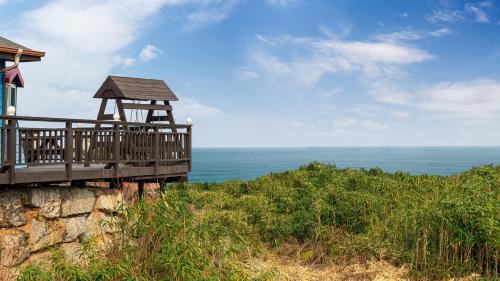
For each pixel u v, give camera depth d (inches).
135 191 601.3
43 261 407.2
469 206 476.4
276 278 478.3
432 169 5792.3
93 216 497.0
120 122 510.6
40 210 440.8
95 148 482.9
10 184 408.5
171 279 386.6
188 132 613.3
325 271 502.3
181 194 812.6
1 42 565.0
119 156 509.4
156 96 607.5
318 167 950.4
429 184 788.0
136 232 434.0
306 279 481.7
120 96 570.3
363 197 631.8
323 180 849.5
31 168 552.7
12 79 640.4
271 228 612.4
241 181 980.6
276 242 592.1
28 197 432.8
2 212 409.1
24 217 426.0
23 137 427.5
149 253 410.9
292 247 585.6
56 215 454.3
